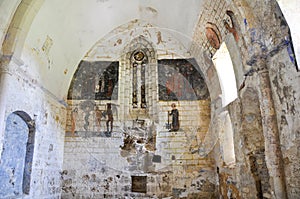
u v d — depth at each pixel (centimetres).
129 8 1116
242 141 748
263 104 605
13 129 739
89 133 1097
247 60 652
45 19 824
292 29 522
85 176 1050
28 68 788
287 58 536
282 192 539
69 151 1075
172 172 1050
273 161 562
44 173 896
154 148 1084
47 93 926
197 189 1027
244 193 746
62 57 1020
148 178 1048
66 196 1027
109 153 1077
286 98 543
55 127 998
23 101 754
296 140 511
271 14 572
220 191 973
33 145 822
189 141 1079
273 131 575
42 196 873
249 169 709
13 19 698
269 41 593
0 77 662
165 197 1023
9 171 712
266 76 609
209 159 1055
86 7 987
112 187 1039
